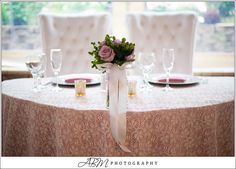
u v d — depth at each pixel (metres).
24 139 1.63
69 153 1.44
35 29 3.82
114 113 1.39
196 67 3.79
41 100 1.53
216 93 1.66
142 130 1.38
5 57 3.79
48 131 1.49
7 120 1.68
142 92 1.70
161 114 1.38
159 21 2.94
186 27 2.88
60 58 1.79
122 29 3.70
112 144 1.41
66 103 1.48
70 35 2.92
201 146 1.47
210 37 3.78
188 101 1.50
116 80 1.43
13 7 3.78
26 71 3.43
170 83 1.83
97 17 2.96
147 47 2.89
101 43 1.46
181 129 1.42
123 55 1.45
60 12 3.82
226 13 3.73
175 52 2.87
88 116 1.39
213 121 1.46
